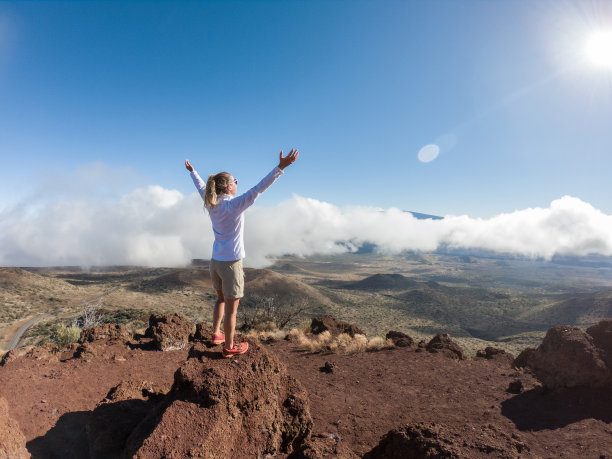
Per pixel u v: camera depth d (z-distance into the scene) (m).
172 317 12.64
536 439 6.72
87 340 11.41
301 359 13.69
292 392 5.33
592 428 6.89
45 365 8.77
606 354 8.45
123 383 6.75
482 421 7.90
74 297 168.12
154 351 11.20
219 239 4.12
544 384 8.95
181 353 11.28
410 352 14.62
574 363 8.46
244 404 4.36
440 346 15.15
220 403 4.03
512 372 11.65
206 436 3.68
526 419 7.78
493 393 9.80
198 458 3.48
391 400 9.54
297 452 4.68
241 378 4.40
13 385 7.24
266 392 4.71
